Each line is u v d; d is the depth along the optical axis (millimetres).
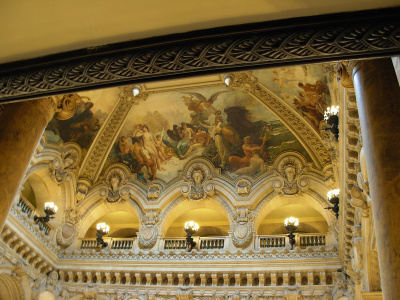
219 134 19031
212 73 4594
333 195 15422
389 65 7129
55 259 17406
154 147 19562
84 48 4762
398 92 6859
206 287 16203
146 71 4688
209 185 18703
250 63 4434
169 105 18891
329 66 11961
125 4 4387
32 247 15914
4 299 15602
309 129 17656
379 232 6129
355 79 7500
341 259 15398
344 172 12312
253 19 4258
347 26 4043
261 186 18219
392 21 3939
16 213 15211
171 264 16781
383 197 6203
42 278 16609
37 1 4480
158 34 4543
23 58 4953
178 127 19266
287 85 16953
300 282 15578
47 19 4605
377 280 12344
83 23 4598
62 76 4871
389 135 6531
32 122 7871
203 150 19328
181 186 18969
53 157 17750
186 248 17453
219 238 17484
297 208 20297
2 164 7176
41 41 4793
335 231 16516
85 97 17766
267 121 18391
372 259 12148
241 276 16109
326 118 13172
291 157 18266
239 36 4320
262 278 15859
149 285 16703
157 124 19312
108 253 17562
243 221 17594
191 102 18734
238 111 18547
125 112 18984
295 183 17906
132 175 19688
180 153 19469
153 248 17812
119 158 19828
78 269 17250
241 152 18953
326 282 15445
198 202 18859
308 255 15914
